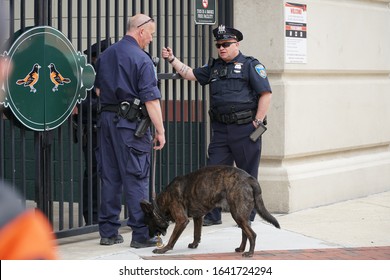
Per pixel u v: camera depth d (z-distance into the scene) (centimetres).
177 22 1126
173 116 1021
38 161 851
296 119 1131
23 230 166
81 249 856
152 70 833
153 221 824
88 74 888
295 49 1124
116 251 842
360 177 1282
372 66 1332
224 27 963
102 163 867
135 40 844
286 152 1109
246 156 977
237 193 786
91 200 923
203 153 1082
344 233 975
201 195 797
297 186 1123
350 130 1269
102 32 1187
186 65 1044
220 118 976
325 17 1199
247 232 797
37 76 820
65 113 860
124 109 832
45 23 844
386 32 1376
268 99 964
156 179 1055
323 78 1216
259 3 1107
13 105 792
